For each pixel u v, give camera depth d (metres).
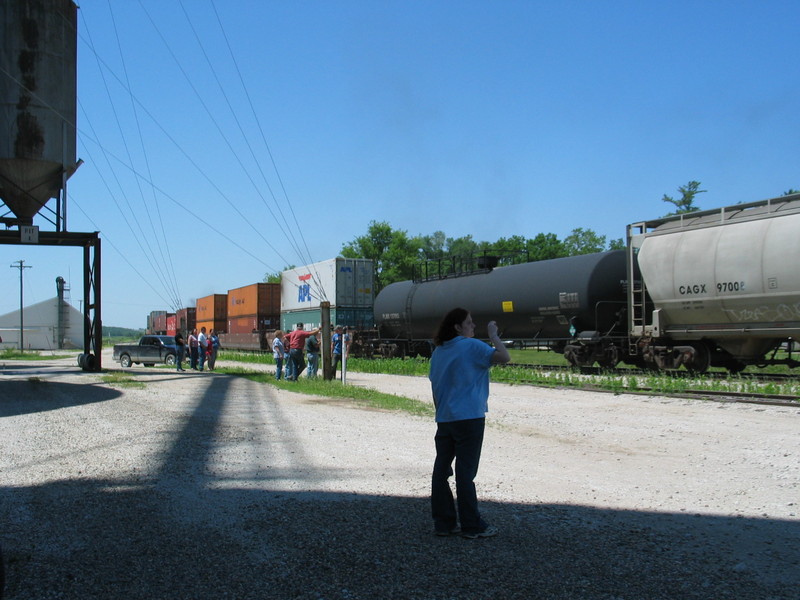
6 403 14.58
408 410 13.57
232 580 4.39
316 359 21.92
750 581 4.34
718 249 18.73
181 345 28.42
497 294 25.97
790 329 17.45
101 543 5.14
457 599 4.06
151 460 8.34
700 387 16.38
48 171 24.12
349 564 4.67
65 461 8.27
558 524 5.63
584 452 9.02
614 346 22.12
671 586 4.25
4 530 5.48
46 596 4.10
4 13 23.48
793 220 17.31
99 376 23.42
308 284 40.91
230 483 7.12
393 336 33.59
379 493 6.70
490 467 8.00
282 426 11.33
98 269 26.45
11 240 24.97
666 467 8.02
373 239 81.00
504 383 19.98
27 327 92.62
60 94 24.20
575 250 87.12
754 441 9.67
